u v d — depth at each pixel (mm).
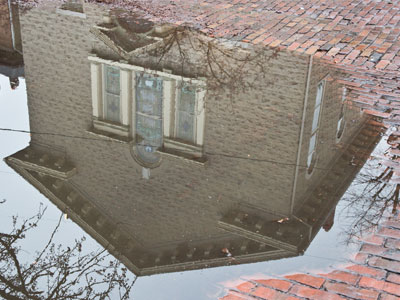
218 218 6535
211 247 5961
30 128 8211
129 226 6301
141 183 7238
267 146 8023
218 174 7484
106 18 12195
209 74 9812
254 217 6578
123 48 10719
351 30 11969
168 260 5746
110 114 8820
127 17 12352
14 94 9266
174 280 5426
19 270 5383
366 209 6602
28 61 10500
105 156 7750
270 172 7473
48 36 11359
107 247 5828
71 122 8531
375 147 7953
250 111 8750
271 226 6367
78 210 6395
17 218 6160
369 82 9781
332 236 6133
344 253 5844
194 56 10477
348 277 5484
